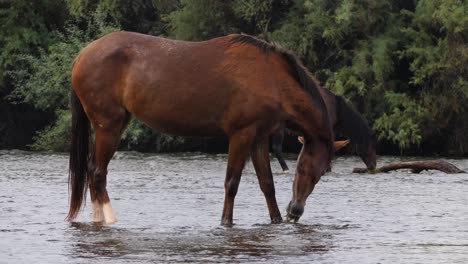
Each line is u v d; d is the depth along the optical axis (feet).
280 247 39.50
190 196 60.44
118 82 47.24
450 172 80.23
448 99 119.14
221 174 81.61
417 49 119.24
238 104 45.75
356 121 51.85
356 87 121.60
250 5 128.06
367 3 121.29
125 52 47.19
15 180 73.36
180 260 36.27
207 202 56.80
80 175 48.49
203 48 46.78
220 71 46.03
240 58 46.19
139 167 92.63
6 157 110.93
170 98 46.24
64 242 40.68
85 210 53.06
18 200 57.67
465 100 120.57
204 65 46.26
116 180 73.82
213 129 46.65
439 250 39.06
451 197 60.08
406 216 50.21
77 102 48.60
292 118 46.50
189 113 46.26
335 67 126.52
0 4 142.72
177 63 46.47
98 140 47.88
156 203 56.24
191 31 132.05
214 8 131.34
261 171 47.50
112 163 99.60
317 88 46.88
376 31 123.65
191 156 116.06
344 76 121.39
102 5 135.64
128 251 38.32
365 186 67.82
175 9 139.74
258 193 62.44
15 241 40.96
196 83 46.03
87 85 47.50
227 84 45.88
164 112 46.47
